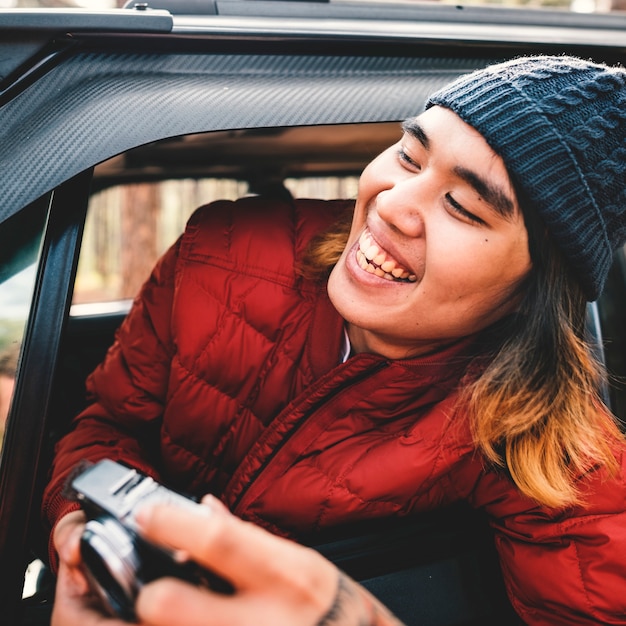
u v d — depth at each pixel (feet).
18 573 2.81
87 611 1.98
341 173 7.16
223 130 2.91
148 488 1.93
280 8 3.62
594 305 4.16
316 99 3.15
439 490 3.57
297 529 3.50
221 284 3.76
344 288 3.22
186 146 6.07
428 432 3.38
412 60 3.52
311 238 3.85
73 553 1.98
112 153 2.72
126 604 1.82
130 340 4.05
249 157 6.51
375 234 3.06
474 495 3.63
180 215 16.31
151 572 1.80
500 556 3.52
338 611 1.71
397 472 3.34
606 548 3.23
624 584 3.22
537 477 3.27
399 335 3.23
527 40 3.85
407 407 3.57
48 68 2.72
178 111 2.87
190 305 3.75
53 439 4.54
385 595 3.14
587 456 3.36
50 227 2.89
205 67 3.02
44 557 3.39
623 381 4.11
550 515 3.36
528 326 3.23
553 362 3.31
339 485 3.36
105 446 3.78
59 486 3.44
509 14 4.25
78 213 2.93
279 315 3.75
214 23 3.18
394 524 3.55
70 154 2.66
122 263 15.78
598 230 3.08
